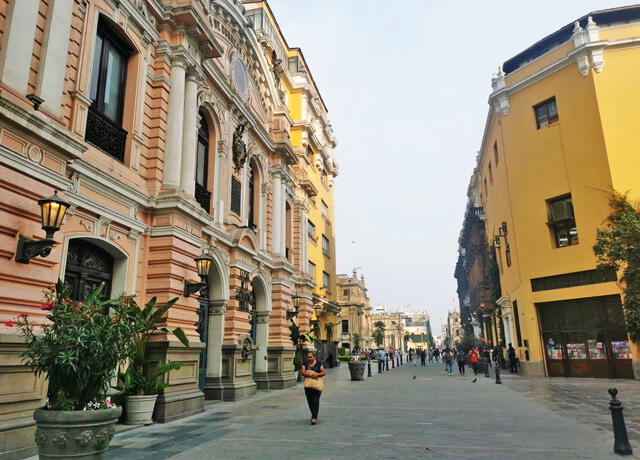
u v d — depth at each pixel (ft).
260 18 84.53
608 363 65.62
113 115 34.58
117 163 32.94
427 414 35.42
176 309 35.40
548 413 35.09
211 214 46.73
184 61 40.06
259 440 25.76
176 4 40.47
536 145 77.71
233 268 48.93
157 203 35.99
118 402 30.78
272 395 50.39
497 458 21.22
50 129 24.30
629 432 26.99
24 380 22.02
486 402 42.65
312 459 21.30
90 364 17.44
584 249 68.54
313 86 112.78
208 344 46.29
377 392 53.47
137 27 36.55
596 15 74.74
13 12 23.39
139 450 23.41
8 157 22.06
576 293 69.36
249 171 58.39
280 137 66.59
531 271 76.02
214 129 48.47
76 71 29.43
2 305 21.74
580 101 71.56
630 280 50.19
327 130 123.34
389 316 387.55
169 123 38.40
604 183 67.05
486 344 130.00
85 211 29.19
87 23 30.78
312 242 104.12
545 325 74.38
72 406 17.04
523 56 84.48
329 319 118.01
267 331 59.52
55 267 25.29
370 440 25.58
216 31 50.67
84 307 18.70
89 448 16.38
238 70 55.42
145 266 35.14
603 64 69.92
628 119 67.72
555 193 73.82
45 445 16.07
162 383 31.65
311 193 86.94
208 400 44.32
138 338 31.50
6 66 22.63
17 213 22.71
